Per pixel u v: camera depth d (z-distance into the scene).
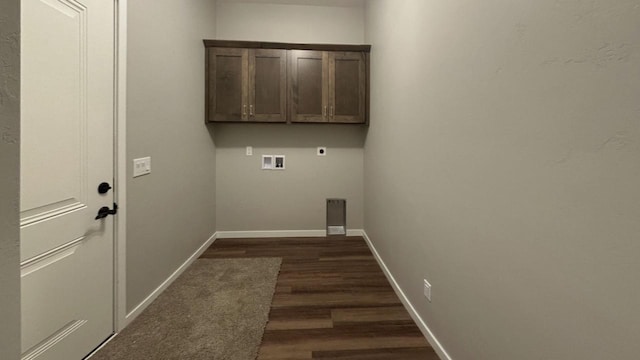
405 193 2.21
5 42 0.57
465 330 1.39
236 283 2.58
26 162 1.26
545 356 0.92
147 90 2.12
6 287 0.58
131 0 1.91
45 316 1.36
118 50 1.80
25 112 1.24
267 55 3.42
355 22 3.77
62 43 1.42
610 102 0.71
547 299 0.91
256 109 3.43
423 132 1.86
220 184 3.82
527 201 0.98
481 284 1.26
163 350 1.72
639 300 0.66
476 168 1.28
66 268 1.47
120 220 1.84
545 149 0.91
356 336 1.87
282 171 3.87
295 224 3.91
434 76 1.69
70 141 1.48
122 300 1.88
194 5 2.98
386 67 2.73
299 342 1.81
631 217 0.67
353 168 3.92
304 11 3.73
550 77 0.88
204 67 3.33
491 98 1.17
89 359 1.62
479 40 1.25
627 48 0.67
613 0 0.70
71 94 1.48
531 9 0.96
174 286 2.50
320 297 2.37
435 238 1.71
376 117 3.15
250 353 1.71
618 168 0.70
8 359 0.59
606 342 0.73
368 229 3.62
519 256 1.03
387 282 2.64
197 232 3.17
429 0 1.76
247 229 3.87
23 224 1.25
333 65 3.48
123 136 1.84
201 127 3.25
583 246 0.79
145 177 2.12
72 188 1.50
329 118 3.50
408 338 1.85
